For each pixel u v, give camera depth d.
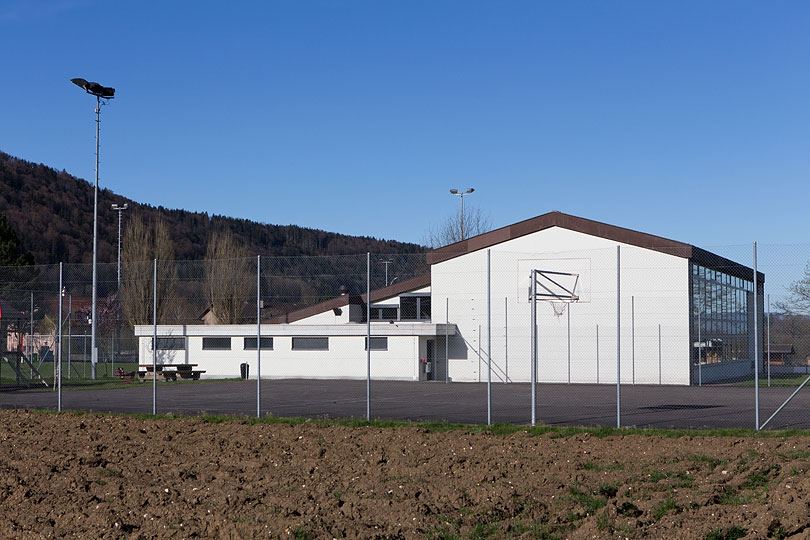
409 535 7.81
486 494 9.37
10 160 131.75
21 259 61.22
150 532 8.12
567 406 20.92
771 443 12.59
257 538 7.84
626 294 33.22
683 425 15.88
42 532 8.16
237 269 45.66
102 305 49.84
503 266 35.69
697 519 8.24
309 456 12.29
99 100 38.50
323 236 128.62
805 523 7.80
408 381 35.69
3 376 37.31
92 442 14.22
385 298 40.44
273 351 37.72
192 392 27.48
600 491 9.51
